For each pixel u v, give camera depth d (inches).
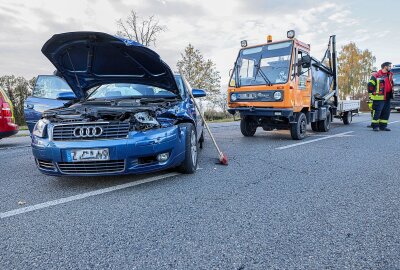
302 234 95.9
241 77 321.7
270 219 107.9
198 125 218.7
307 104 323.6
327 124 398.3
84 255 85.1
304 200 127.3
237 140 316.5
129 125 143.9
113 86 214.2
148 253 85.7
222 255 84.0
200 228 101.3
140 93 211.3
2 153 255.8
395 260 80.4
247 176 167.0
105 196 135.5
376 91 379.2
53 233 99.1
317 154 228.5
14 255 85.4
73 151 139.0
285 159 211.9
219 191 140.6
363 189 141.3
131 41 162.2
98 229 101.7
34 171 186.7
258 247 88.1
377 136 331.0
